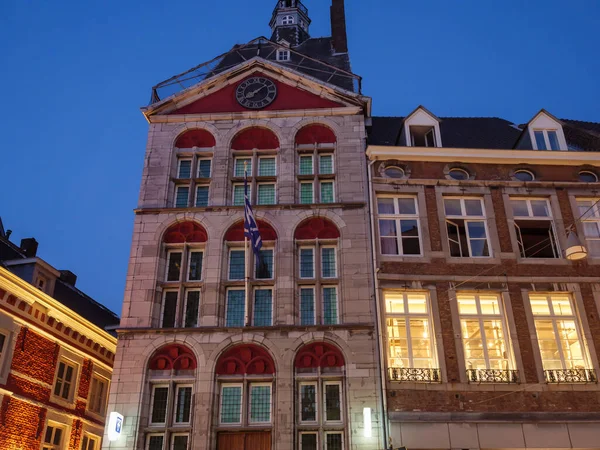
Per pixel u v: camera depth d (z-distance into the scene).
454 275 17.80
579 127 22.20
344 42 27.59
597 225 19.17
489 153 19.84
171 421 16.08
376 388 16.00
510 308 17.41
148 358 16.70
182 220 18.88
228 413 16.25
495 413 15.79
